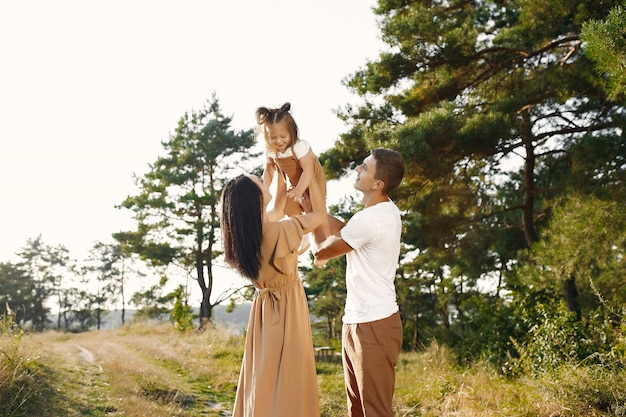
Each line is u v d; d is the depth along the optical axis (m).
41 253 60.47
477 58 10.62
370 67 11.12
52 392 6.23
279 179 3.73
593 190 8.52
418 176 9.24
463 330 12.22
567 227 8.15
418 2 11.71
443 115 9.16
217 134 28.72
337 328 32.75
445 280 21.52
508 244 14.35
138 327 24.53
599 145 8.77
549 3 9.08
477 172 11.84
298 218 3.15
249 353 3.18
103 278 60.44
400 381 8.49
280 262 3.05
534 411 5.12
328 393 6.98
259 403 2.97
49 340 19.05
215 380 8.30
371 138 9.73
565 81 9.03
